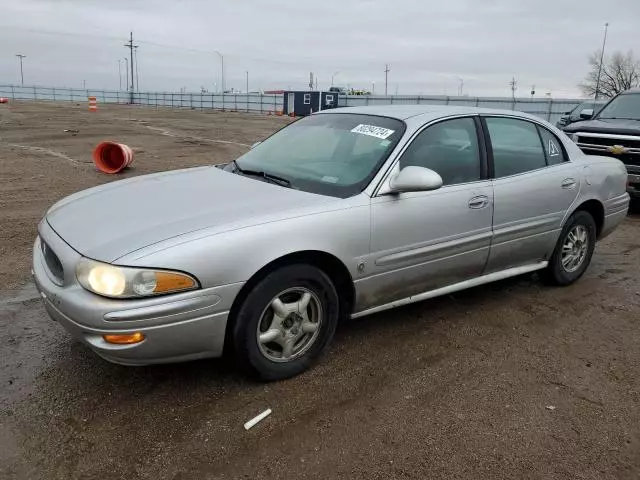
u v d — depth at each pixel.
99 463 2.53
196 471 2.50
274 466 2.54
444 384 3.28
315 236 3.13
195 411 2.93
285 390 3.16
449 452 2.68
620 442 2.80
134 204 3.28
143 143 16.45
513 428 2.88
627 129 8.29
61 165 11.34
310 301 3.26
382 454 2.65
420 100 44.00
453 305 4.46
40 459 2.54
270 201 3.24
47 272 3.08
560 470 2.58
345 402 3.06
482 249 4.05
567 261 4.89
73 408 2.92
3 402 2.96
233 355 3.08
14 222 6.64
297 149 4.06
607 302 4.65
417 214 3.58
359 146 3.78
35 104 49.19
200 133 21.45
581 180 4.75
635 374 3.47
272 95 53.97
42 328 3.83
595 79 59.84
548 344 3.84
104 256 2.70
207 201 3.26
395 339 3.83
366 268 3.41
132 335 2.67
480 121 4.16
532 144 4.52
